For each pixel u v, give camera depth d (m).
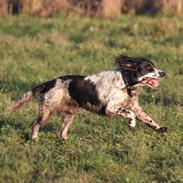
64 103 12.79
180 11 29.42
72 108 12.85
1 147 12.22
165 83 17.69
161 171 11.32
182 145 12.66
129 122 12.34
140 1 30.59
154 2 30.28
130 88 12.41
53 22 27.16
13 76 18.28
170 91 16.75
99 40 23.75
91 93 12.46
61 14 29.52
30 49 21.89
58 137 13.00
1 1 30.00
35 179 10.98
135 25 25.88
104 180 10.98
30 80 17.92
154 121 13.07
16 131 13.22
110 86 12.38
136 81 12.36
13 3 30.39
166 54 21.33
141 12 30.14
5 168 11.30
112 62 20.09
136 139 12.52
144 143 12.45
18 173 11.19
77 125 13.70
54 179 10.96
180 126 13.65
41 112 12.80
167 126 13.51
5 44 22.33
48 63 20.23
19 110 14.41
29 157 11.77
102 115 12.77
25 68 19.34
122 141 12.62
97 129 13.48
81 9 29.75
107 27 26.28
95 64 20.14
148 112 14.61
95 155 11.70
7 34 25.03
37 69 19.19
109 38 24.08
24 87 17.12
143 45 22.83
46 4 30.00
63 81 12.74
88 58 21.05
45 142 12.74
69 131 13.41
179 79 18.28
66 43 23.12
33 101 15.30
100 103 12.42
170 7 29.64
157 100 16.09
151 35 24.83
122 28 26.03
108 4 29.55
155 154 12.03
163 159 11.91
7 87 17.03
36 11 29.80
